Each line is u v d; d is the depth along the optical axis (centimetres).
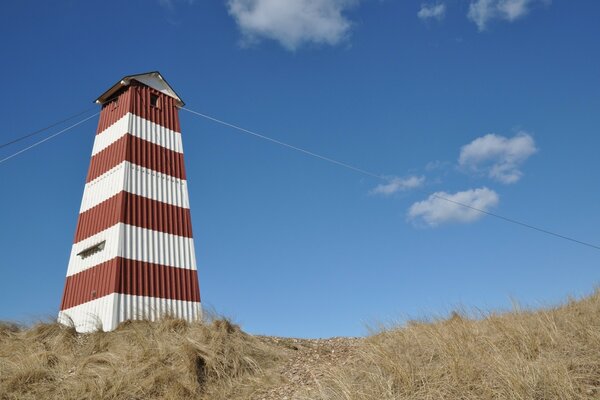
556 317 1204
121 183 2453
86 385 1362
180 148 2828
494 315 1327
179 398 1313
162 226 2528
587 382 869
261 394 1302
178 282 2472
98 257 2388
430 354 1100
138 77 2800
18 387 1359
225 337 1570
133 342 1603
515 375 888
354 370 1111
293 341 1758
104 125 2823
